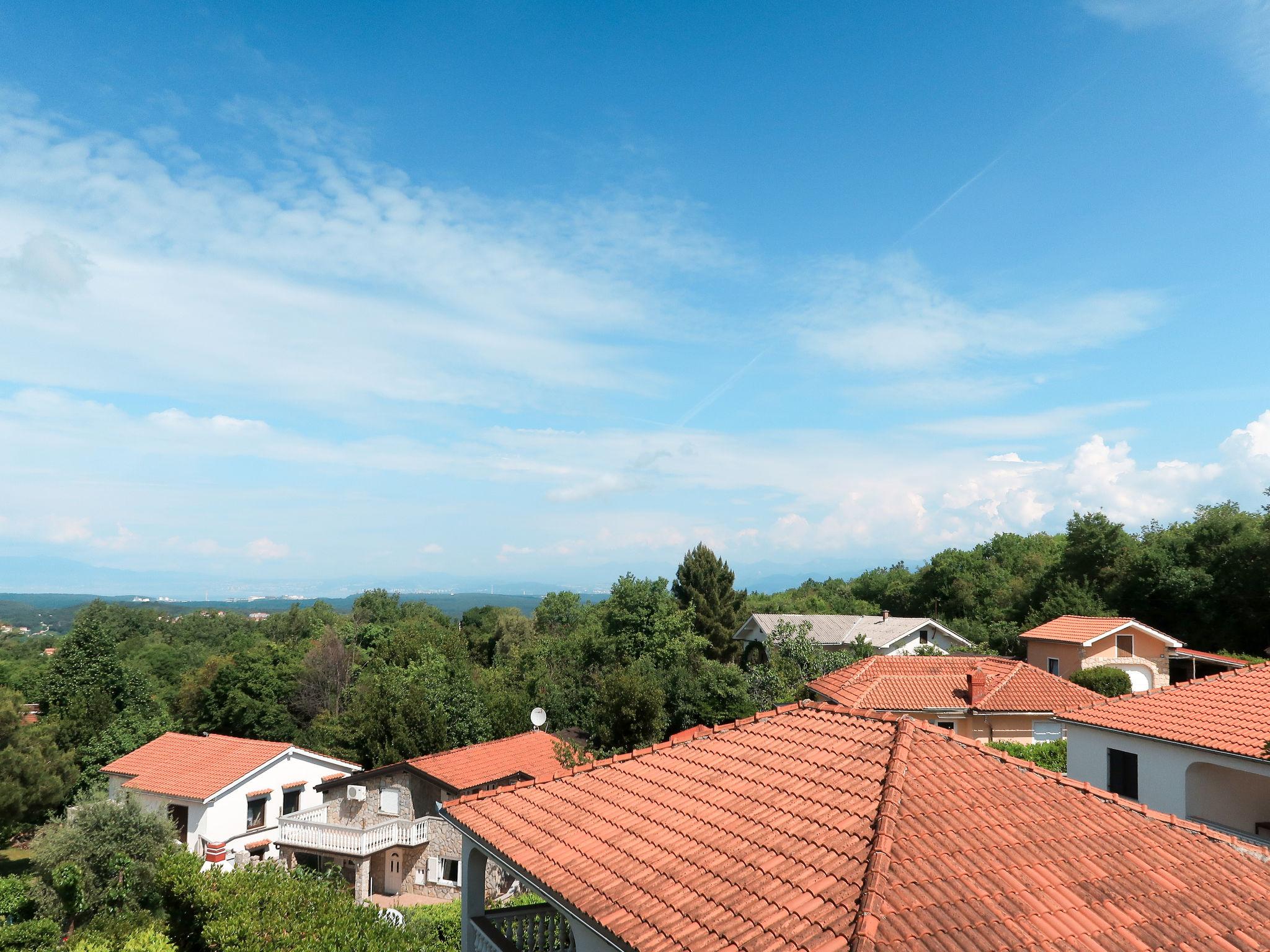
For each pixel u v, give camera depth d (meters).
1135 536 59.84
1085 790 9.36
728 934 6.76
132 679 53.47
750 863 7.91
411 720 38.62
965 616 75.06
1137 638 42.00
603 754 32.84
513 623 83.38
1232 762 16.19
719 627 66.19
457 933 19.16
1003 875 7.38
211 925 14.37
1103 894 7.38
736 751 10.98
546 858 9.08
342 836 28.70
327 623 94.19
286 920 14.25
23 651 95.44
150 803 33.09
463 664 57.75
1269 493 47.16
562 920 11.43
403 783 30.20
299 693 56.66
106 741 42.94
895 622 62.94
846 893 6.90
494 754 31.69
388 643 69.06
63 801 36.78
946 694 31.95
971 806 8.52
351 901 15.48
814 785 9.30
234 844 32.69
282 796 35.53
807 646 48.31
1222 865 8.29
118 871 23.67
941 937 6.33
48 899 22.69
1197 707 18.50
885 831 7.63
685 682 38.69
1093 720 19.61
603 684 35.47
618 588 57.41
